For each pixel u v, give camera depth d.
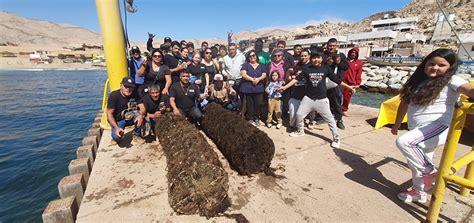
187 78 4.93
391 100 5.39
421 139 2.43
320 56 4.16
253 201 2.78
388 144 4.47
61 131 10.65
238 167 3.40
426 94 2.37
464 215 2.50
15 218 4.82
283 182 3.19
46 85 29.06
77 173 3.55
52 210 2.57
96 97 20.06
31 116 13.37
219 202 2.58
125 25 5.71
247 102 5.67
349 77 6.13
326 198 2.83
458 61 2.27
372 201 2.76
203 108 5.48
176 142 3.37
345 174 3.38
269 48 7.34
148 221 2.48
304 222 2.44
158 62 5.25
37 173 6.65
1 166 7.07
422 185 2.63
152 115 4.76
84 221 2.49
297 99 4.93
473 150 2.45
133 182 3.22
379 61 29.62
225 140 3.80
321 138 4.79
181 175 2.64
